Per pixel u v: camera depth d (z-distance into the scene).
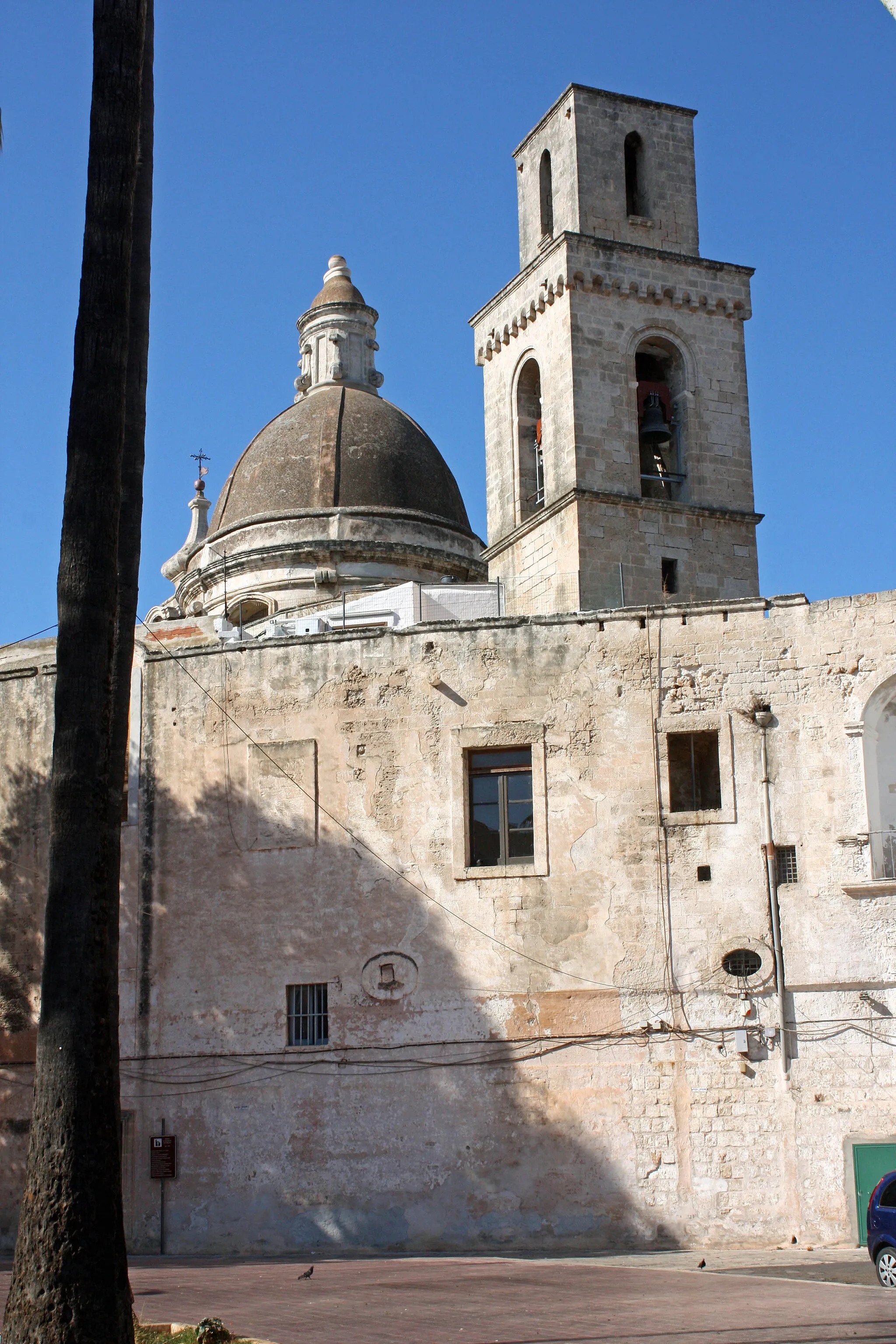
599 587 39.94
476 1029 32.22
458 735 33.75
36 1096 16.25
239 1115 32.94
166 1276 26.50
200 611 52.94
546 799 33.06
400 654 34.53
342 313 58.94
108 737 17.12
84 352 17.58
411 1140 31.98
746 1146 30.62
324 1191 32.12
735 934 31.61
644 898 32.16
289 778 34.47
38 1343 15.22
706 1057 31.17
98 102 18.09
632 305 42.34
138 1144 33.25
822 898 31.41
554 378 42.16
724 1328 18.00
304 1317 19.88
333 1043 32.84
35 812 36.62
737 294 43.53
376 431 54.50
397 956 32.94
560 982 32.06
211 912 34.22
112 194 17.94
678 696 33.03
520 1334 17.86
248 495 53.84
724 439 42.72
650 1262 28.06
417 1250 31.28
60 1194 15.77
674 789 32.94
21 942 35.97
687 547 41.34
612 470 41.00
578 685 33.53
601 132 43.34
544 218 44.78
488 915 32.72
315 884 33.75
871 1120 30.28
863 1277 24.00
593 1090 31.44
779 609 33.00
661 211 43.72
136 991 34.16
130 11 18.36
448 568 51.94
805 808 31.94
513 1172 31.36
